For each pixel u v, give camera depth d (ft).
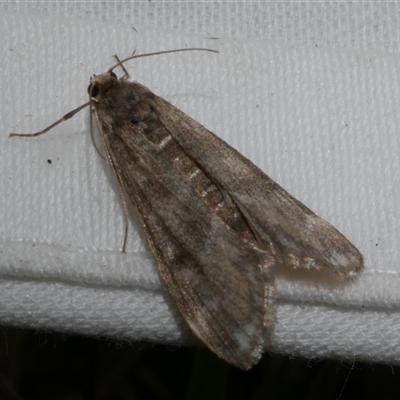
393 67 0.19
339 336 0.18
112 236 0.18
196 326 0.18
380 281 0.18
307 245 0.18
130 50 0.19
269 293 0.18
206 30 0.19
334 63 0.19
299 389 0.20
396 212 0.18
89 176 0.18
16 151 0.18
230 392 0.21
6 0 0.19
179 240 0.18
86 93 0.19
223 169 0.18
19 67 0.19
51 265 0.18
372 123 0.19
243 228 0.18
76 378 0.21
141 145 0.18
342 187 0.18
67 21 0.19
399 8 0.19
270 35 0.19
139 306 0.18
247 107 0.19
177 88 0.19
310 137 0.19
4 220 0.18
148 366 0.21
